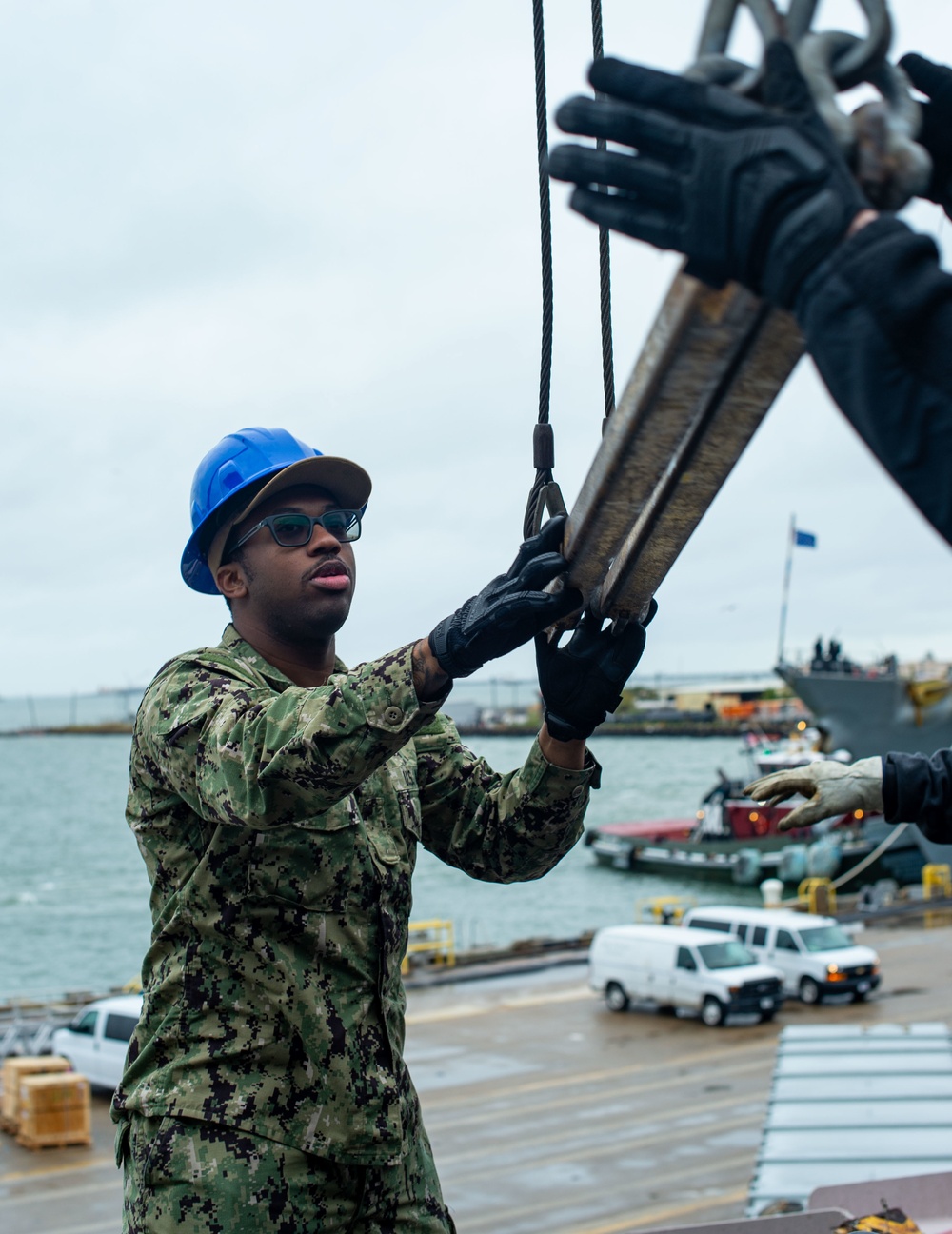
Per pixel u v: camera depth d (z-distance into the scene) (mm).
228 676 2439
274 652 2627
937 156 1385
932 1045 11055
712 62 1291
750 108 1238
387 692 2059
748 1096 22938
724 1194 18078
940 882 46344
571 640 2539
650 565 2104
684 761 157000
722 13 1289
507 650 2105
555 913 53656
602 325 2605
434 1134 21562
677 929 30500
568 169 1311
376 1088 2398
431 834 2852
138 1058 2443
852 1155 7977
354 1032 2395
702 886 57406
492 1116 22484
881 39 1219
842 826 53125
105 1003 24266
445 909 55969
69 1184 19156
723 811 58875
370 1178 2402
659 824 69500
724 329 1449
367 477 2635
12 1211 18047
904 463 1087
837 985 29516
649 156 1285
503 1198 18312
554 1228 17031
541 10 2527
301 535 2572
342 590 2615
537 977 35500
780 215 1198
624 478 1816
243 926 2367
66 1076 21391
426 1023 30312
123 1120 2506
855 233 1153
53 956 48312
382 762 2094
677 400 1600
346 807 2439
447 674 2074
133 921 55281
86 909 58938
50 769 190125
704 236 1248
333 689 2102
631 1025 29094
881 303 1107
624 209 1297
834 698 41812
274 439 2734
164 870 2449
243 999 2365
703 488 1813
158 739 2324
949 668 41844
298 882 2369
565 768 2645
